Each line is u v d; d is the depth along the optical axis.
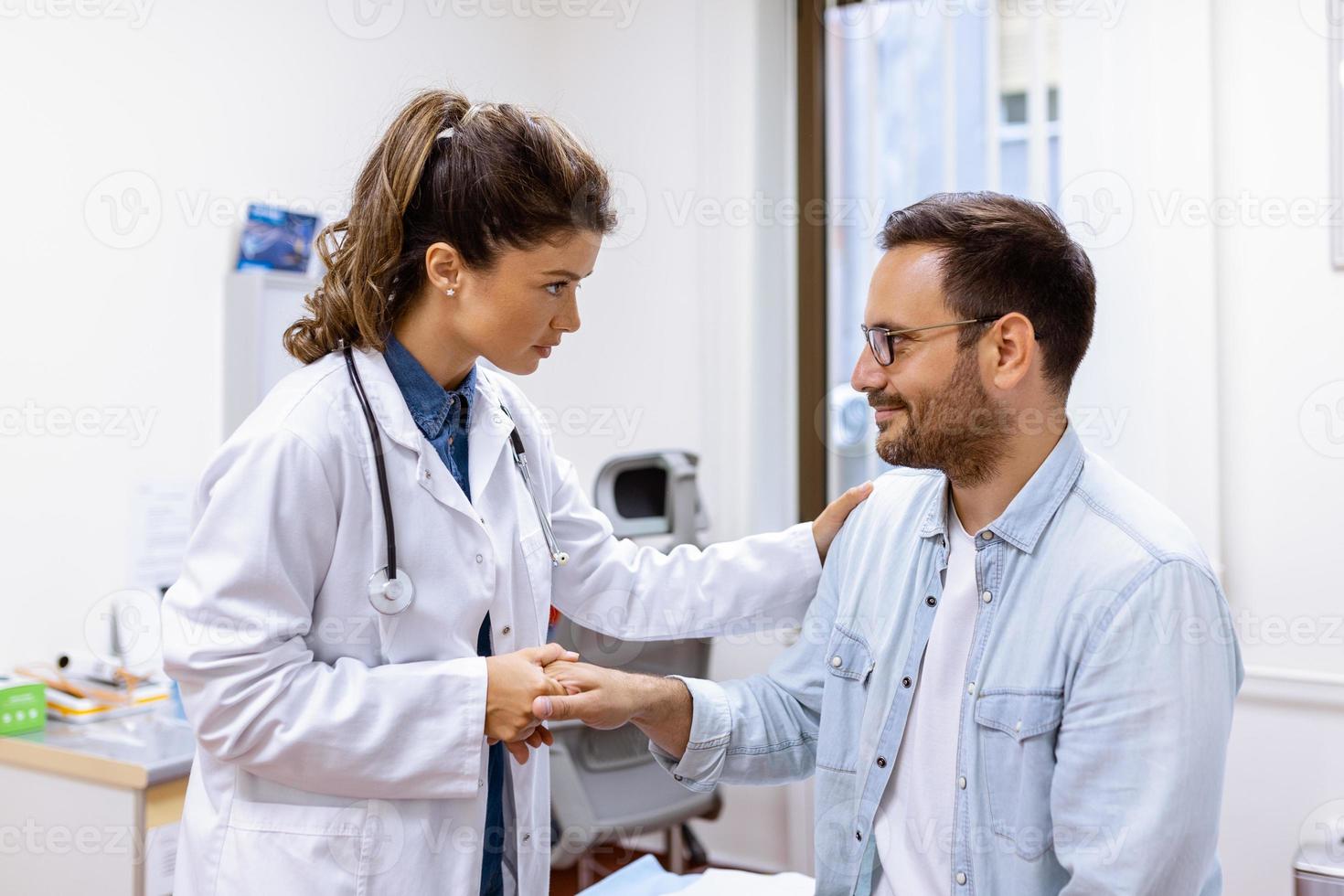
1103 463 1.15
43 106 2.20
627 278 3.31
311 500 1.12
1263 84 2.38
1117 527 1.07
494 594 1.25
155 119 2.40
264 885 1.13
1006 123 2.77
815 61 3.07
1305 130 2.34
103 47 2.30
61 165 2.23
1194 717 0.99
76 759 1.84
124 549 2.35
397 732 1.11
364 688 1.11
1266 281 2.38
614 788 2.44
